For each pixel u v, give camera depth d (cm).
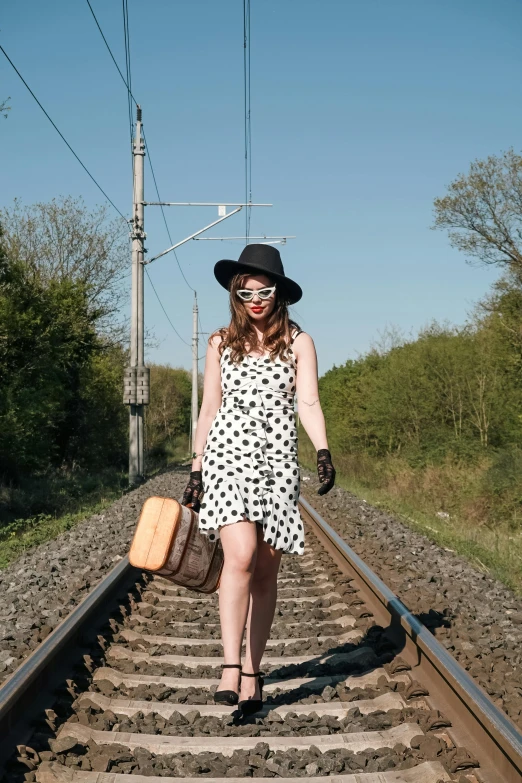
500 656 457
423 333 2505
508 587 774
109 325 3453
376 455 2914
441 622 543
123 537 1012
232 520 337
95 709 392
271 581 373
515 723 344
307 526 1178
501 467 1742
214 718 384
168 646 520
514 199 2133
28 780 306
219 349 368
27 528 1348
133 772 323
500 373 2275
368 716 375
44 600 623
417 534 1119
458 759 316
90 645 504
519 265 2122
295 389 364
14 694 348
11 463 1928
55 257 3409
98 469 2922
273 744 350
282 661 483
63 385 2309
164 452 4494
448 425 2372
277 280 361
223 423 354
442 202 2178
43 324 2073
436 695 395
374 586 597
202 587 380
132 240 2238
